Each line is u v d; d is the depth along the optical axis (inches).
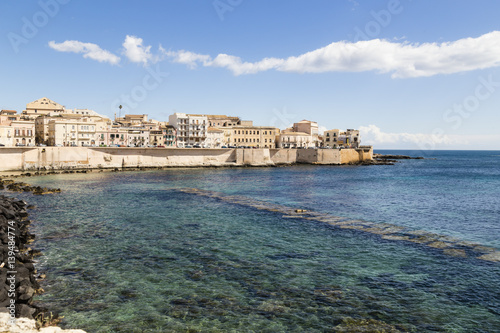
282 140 6392.7
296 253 1067.3
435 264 978.1
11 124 4077.3
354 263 983.0
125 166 4126.5
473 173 4547.2
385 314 697.0
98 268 925.8
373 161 6373.0
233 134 6087.6
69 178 3144.7
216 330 637.3
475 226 1472.7
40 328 575.2
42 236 1222.9
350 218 1593.3
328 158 5575.8
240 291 796.6
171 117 5949.8
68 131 4421.8
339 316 688.4
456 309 719.7
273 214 1644.9
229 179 3329.2
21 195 2118.6
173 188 2549.2
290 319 676.1
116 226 1381.6
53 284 818.8
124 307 716.7
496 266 964.0
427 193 2508.6
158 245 1135.6
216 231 1322.6
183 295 773.9
